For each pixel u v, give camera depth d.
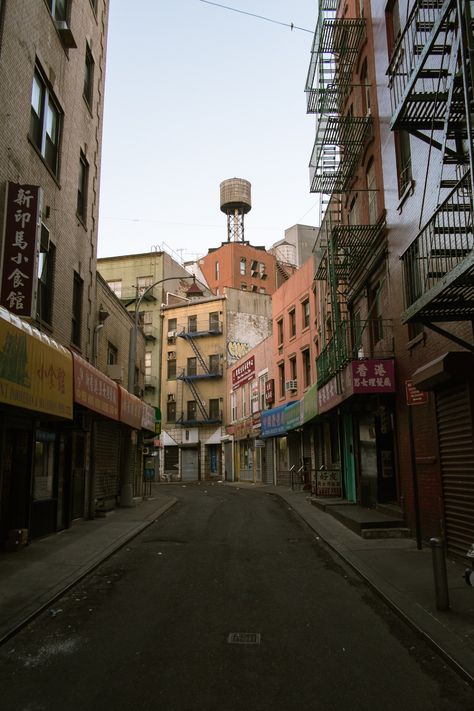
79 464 15.25
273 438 33.28
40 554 10.11
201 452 47.06
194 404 48.22
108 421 18.05
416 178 10.96
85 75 16.12
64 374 10.31
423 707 4.19
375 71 14.30
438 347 9.84
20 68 10.60
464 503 8.82
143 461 25.98
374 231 13.72
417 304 7.45
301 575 8.70
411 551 10.00
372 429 15.21
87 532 12.88
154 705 4.21
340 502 17.27
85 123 15.69
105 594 7.65
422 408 10.74
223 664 5.04
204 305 49.09
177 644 5.57
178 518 16.52
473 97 6.72
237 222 76.19
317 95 18.02
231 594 7.55
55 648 5.48
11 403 7.86
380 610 6.74
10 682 4.66
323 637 5.77
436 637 5.46
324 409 17.45
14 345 7.98
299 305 29.12
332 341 16.30
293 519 15.91
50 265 12.84
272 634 5.88
